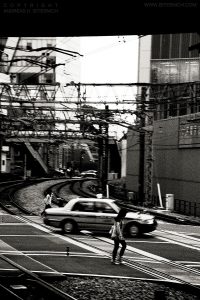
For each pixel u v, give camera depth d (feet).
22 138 231.50
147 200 152.66
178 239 85.05
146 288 48.67
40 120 166.71
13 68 305.53
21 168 340.18
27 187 214.90
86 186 248.32
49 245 73.00
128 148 216.54
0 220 105.19
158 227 102.27
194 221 114.62
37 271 53.42
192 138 146.41
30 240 77.66
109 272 55.31
